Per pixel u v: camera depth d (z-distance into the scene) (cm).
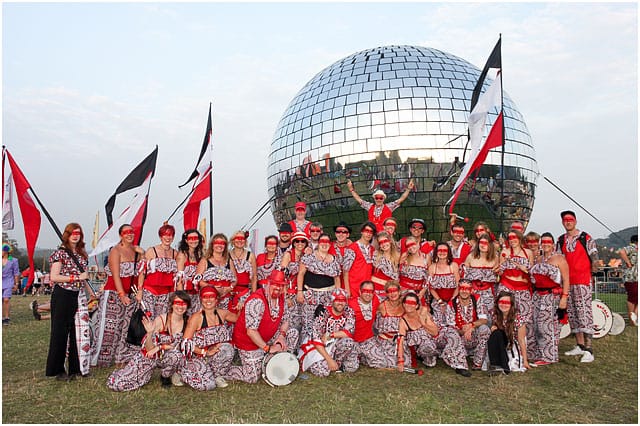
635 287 1141
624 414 491
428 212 1402
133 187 857
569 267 802
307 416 487
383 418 479
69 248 656
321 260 747
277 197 1700
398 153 1403
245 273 741
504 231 1506
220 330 620
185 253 754
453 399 548
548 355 741
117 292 746
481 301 745
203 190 1028
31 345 911
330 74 1653
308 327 748
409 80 1474
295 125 1620
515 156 1514
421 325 713
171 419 480
